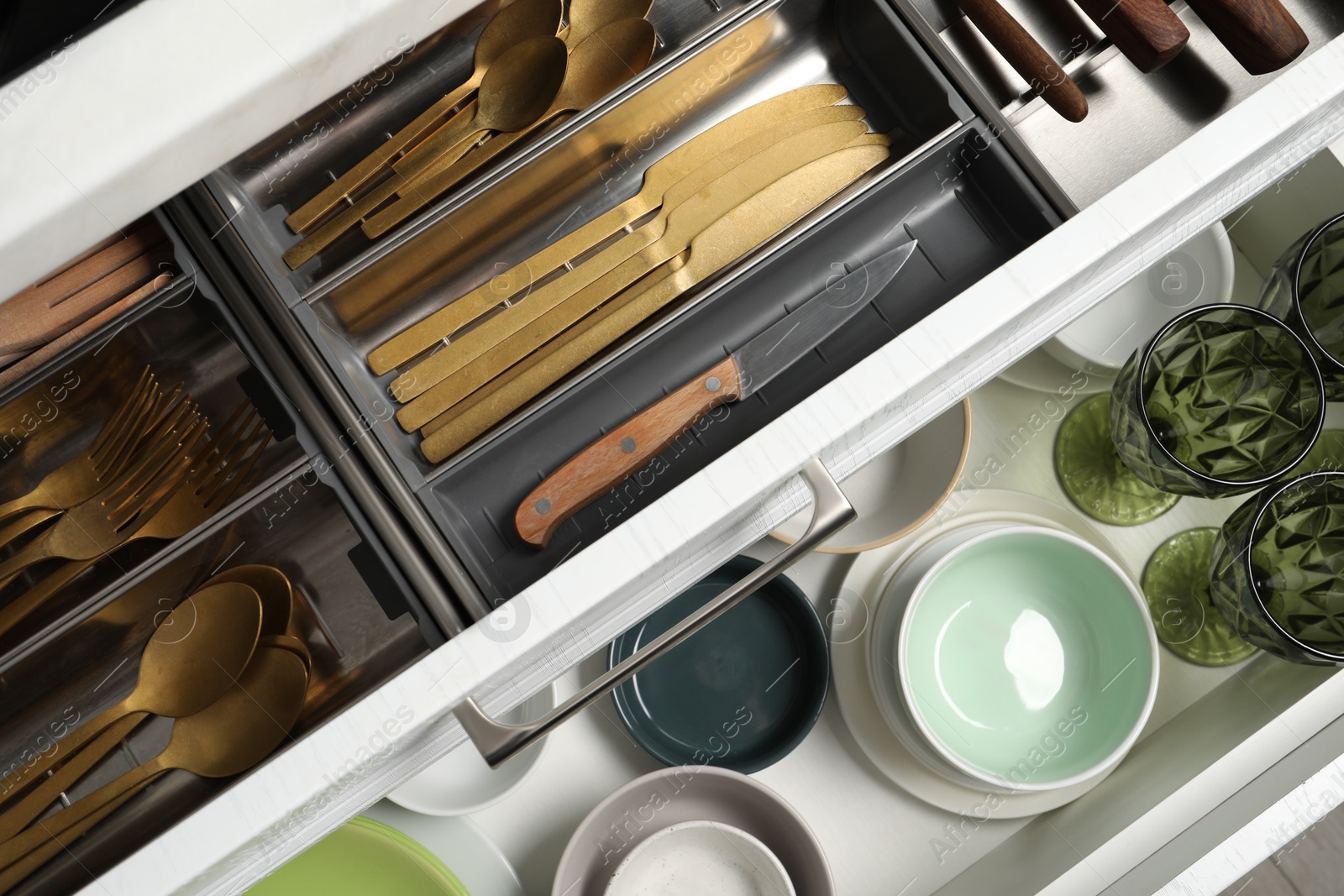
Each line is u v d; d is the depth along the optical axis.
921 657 0.72
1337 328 0.71
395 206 0.59
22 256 0.45
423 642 0.62
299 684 0.58
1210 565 0.74
